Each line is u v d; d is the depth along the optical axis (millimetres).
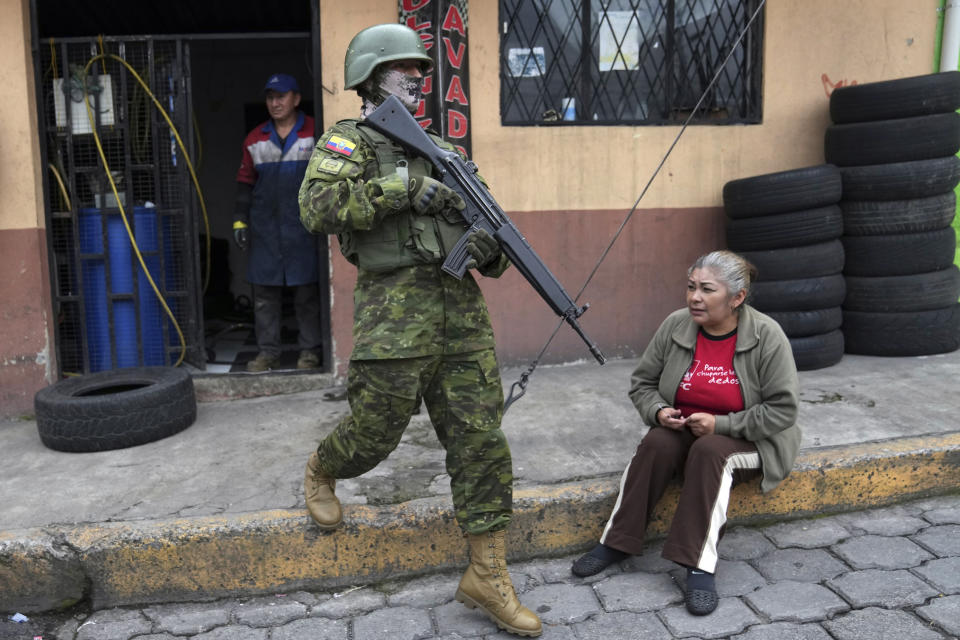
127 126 4480
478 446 2422
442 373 2406
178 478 3314
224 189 8633
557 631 2516
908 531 3066
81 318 4562
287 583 2871
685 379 2879
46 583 2777
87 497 3139
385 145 2344
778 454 2830
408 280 2303
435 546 2922
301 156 4613
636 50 4863
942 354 4793
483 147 4660
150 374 4074
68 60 4438
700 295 2717
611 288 4914
